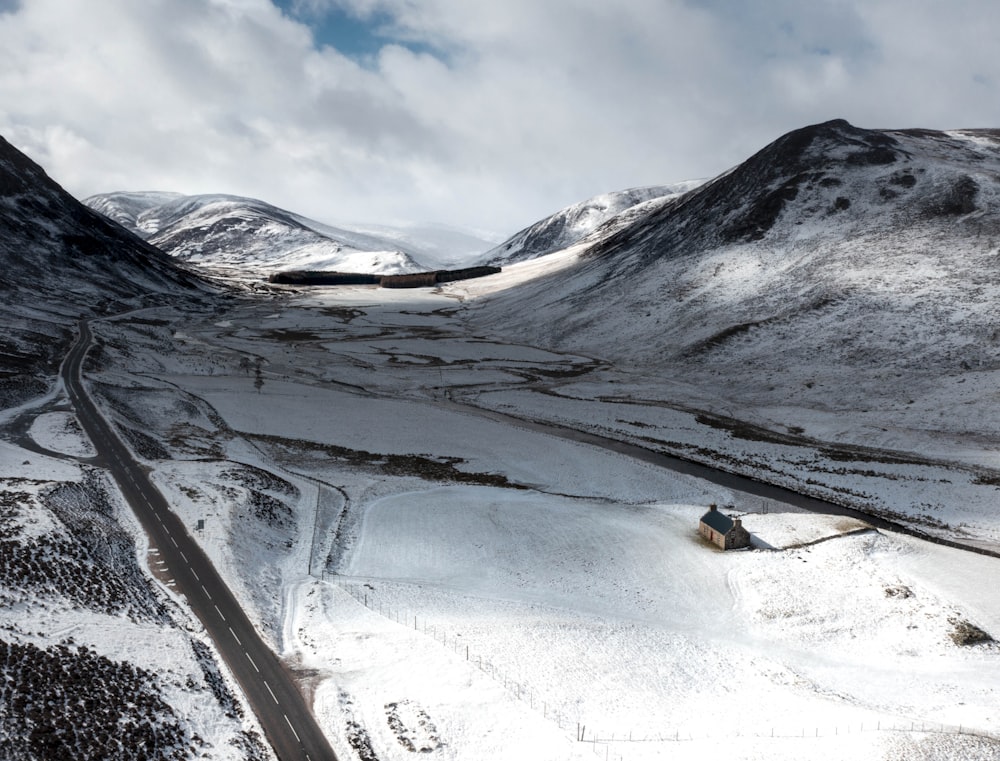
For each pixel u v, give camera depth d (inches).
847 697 1588.3
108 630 1572.3
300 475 2967.5
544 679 1589.6
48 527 1920.5
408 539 2372.0
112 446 2945.4
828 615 1932.8
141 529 2217.0
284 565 2169.0
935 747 1330.0
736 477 2989.7
